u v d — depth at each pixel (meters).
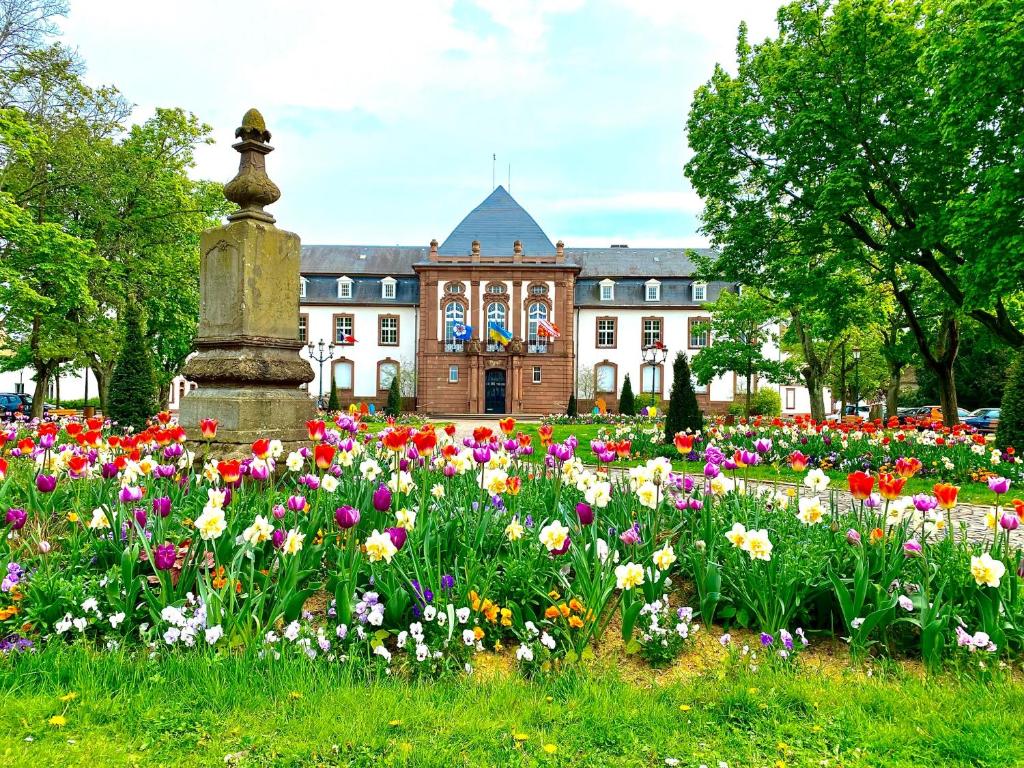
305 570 4.06
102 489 5.24
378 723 2.92
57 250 20.08
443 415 44.41
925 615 3.80
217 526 3.69
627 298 48.97
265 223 7.59
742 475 12.04
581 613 3.82
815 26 16.41
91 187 23.48
